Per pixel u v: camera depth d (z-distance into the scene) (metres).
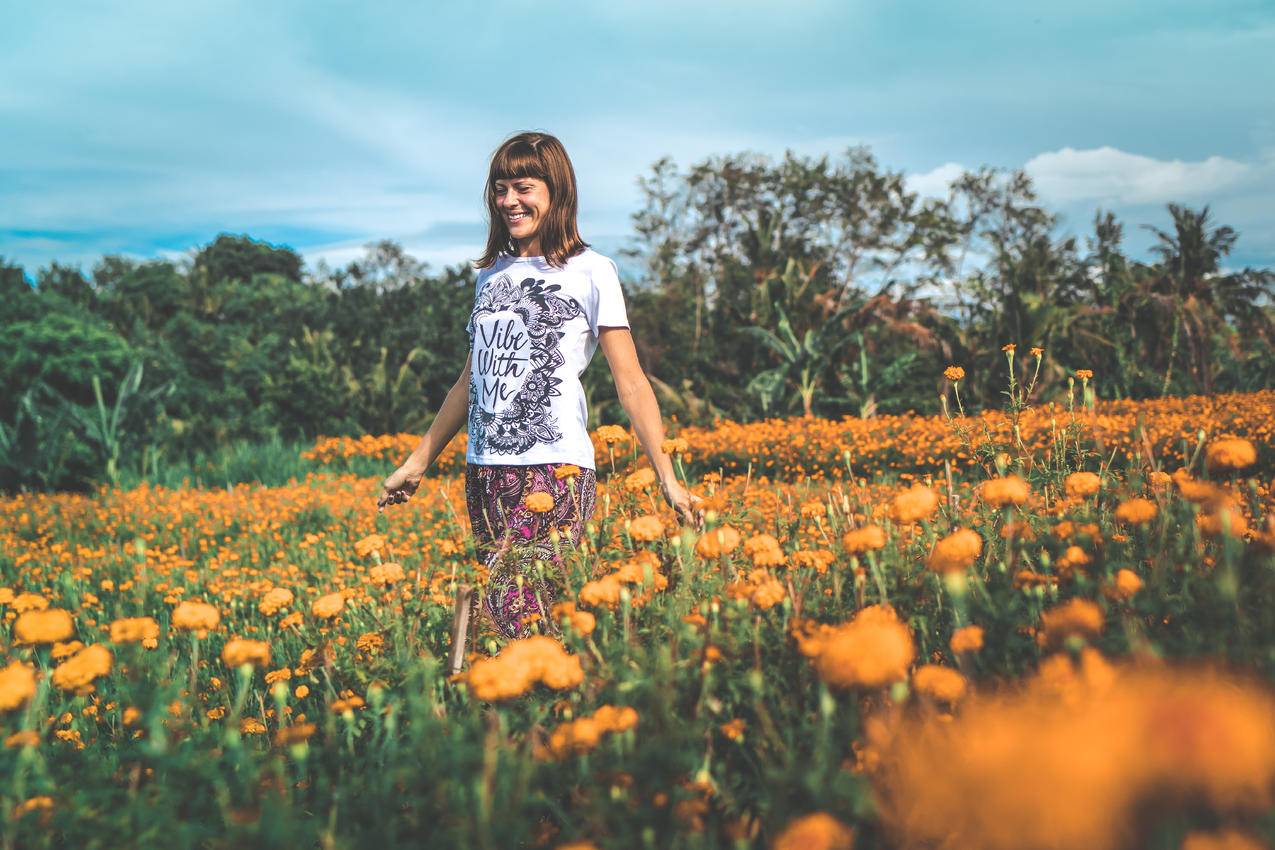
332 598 1.88
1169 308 23.52
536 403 2.31
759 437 13.96
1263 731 0.52
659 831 1.03
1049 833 0.50
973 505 1.92
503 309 2.40
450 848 1.03
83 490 14.82
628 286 32.50
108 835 1.07
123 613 3.69
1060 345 22.38
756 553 1.63
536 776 1.15
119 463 15.52
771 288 23.09
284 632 2.88
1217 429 10.55
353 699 1.54
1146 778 0.50
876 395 19.77
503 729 1.16
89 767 1.39
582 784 1.18
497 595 2.09
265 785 1.24
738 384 25.44
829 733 1.07
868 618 1.32
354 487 11.84
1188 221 24.27
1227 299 25.19
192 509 9.63
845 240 34.12
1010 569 1.53
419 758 1.19
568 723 1.27
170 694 1.30
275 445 17.98
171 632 1.98
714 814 1.11
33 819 1.08
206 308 43.78
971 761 0.57
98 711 1.86
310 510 9.13
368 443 17.00
